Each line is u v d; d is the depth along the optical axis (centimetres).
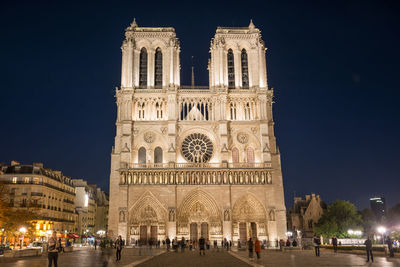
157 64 11212
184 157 10400
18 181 10569
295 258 4988
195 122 10544
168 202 9681
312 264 3959
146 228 9694
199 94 10800
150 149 10344
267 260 4628
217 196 9875
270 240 9619
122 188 9731
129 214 9662
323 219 11956
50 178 11312
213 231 9700
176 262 4412
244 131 10625
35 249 5803
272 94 11075
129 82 10625
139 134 10394
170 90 10562
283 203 10188
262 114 10625
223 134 10350
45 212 10750
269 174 10094
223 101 10600
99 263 4234
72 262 4381
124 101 10494
